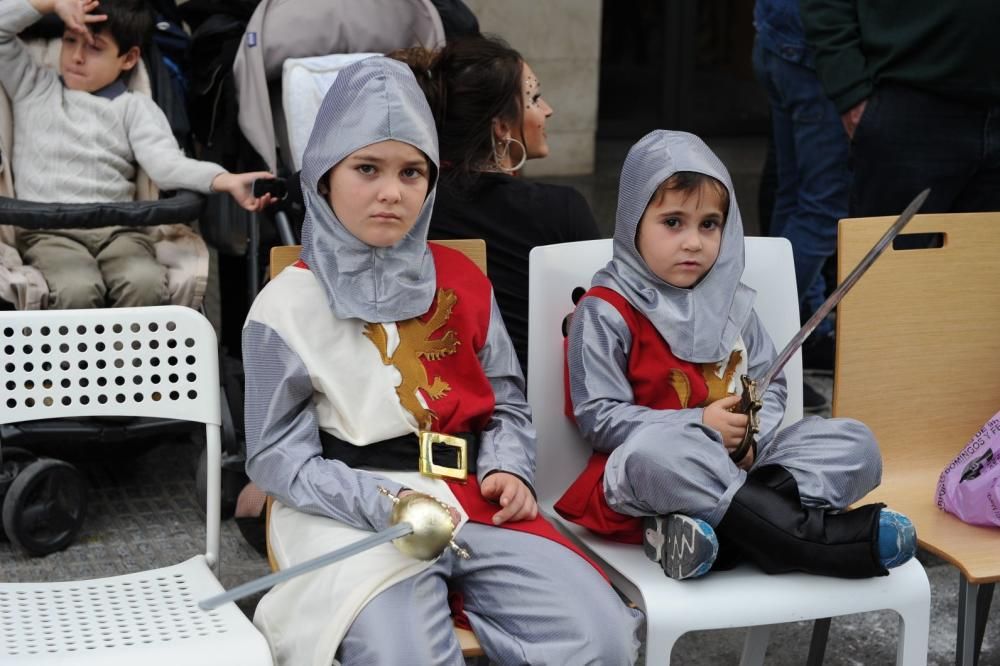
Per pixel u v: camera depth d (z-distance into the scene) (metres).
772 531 2.75
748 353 3.18
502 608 2.74
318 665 2.54
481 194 3.50
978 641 3.49
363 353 2.85
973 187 4.32
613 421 2.96
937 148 4.20
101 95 4.24
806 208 5.32
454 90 3.47
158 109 4.29
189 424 4.11
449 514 2.56
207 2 4.62
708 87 9.88
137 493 4.46
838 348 3.30
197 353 2.87
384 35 4.57
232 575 3.94
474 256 3.19
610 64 9.64
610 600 2.72
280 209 4.29
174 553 4.06
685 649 3.72
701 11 9.74
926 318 3.37
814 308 5.68
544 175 8.84
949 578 4.12
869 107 4.27
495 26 8.45
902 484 3.34
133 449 4.43
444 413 2.87
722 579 2.81
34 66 4.17
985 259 3.41
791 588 2.79
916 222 3.33
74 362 2.82
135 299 4.10
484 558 2.78
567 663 2.64
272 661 2.49
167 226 4.30
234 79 4.47
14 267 4.03
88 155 4.16
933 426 3.42
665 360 3.05
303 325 2.82
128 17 4.16
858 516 2.78
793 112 5.25
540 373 3.15
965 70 4.08
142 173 4.28
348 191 2.80
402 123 2.79
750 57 9.91
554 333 3.17
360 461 2.84
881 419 3.37
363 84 2.81
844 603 2.80
